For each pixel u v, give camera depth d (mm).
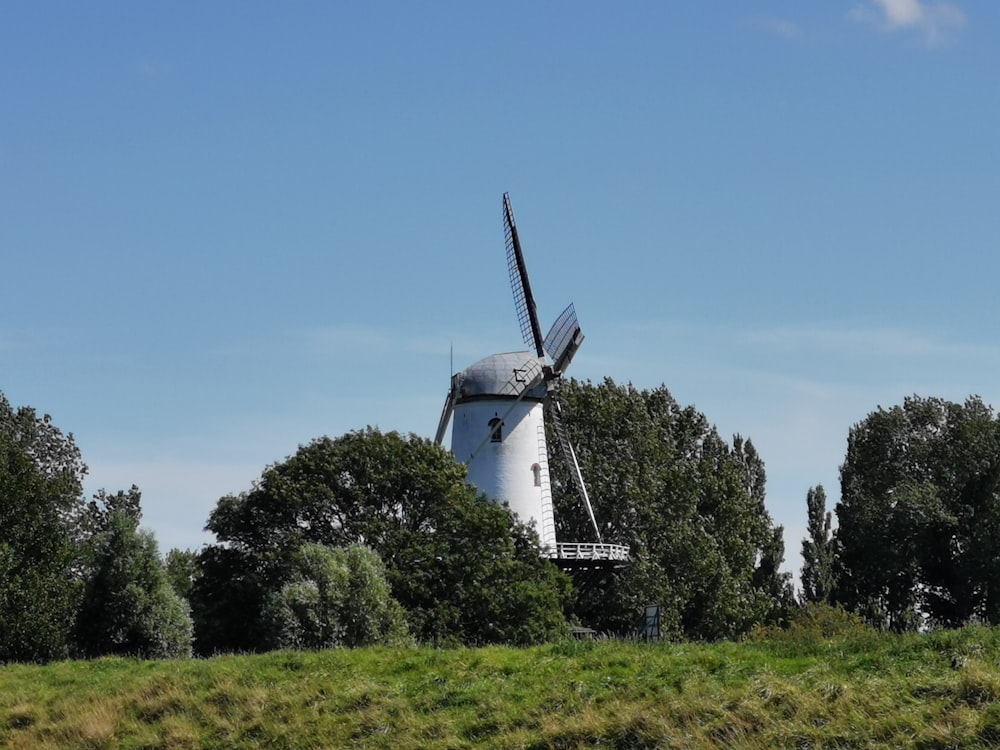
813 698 33719
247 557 74688
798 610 86000
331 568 64562
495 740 35219
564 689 37688
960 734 30500
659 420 104938
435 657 42719
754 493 109875
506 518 77375
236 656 47219
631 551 89250
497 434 86250
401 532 74688
